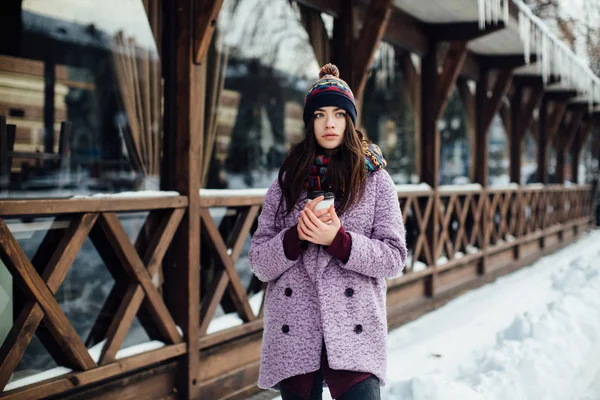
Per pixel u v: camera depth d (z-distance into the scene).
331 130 1.65
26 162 2.68
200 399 3.21
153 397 2.99
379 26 4.44
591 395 3.25
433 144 6.19
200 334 3.26
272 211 1.74
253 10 4.20
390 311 5.36
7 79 2.62
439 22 6.01
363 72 4.57
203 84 3.83
